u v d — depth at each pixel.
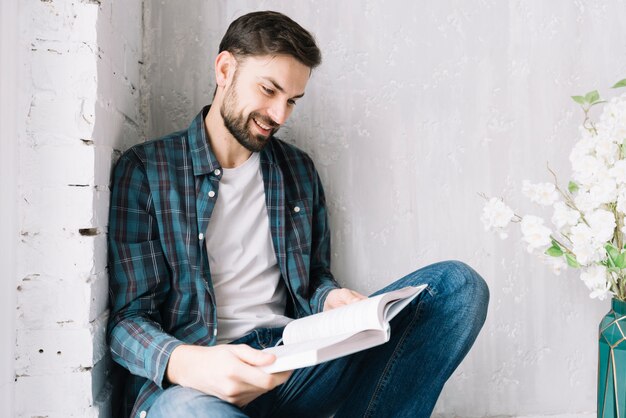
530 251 1.35
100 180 1.08
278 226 1.28
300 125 1.55
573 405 1.66
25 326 1.01
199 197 1.19
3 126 0.97
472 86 1.62
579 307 1.66
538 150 1.65
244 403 0.94
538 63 1.64
